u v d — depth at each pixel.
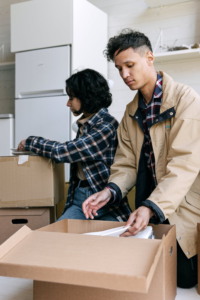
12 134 3.14
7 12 3.98
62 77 2.83
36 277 0.77
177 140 1.20
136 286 0.69
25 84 3.01
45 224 1.67
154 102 1.35
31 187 1.64
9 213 1.67
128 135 1.49
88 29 3.00
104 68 3.30
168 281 1.01
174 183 1.12
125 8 3.33
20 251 0.87
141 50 1.26
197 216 1.29
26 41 3.00
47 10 2.89
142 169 1.41
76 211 1.58
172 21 3.11
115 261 0.78
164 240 0.94
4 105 4.07
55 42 2.86
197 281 1.28
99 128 1.63
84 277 0.73
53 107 2.86
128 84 1.31
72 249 0.87
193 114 1.20
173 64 3.08
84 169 1.61
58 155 1.58
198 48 2.76
